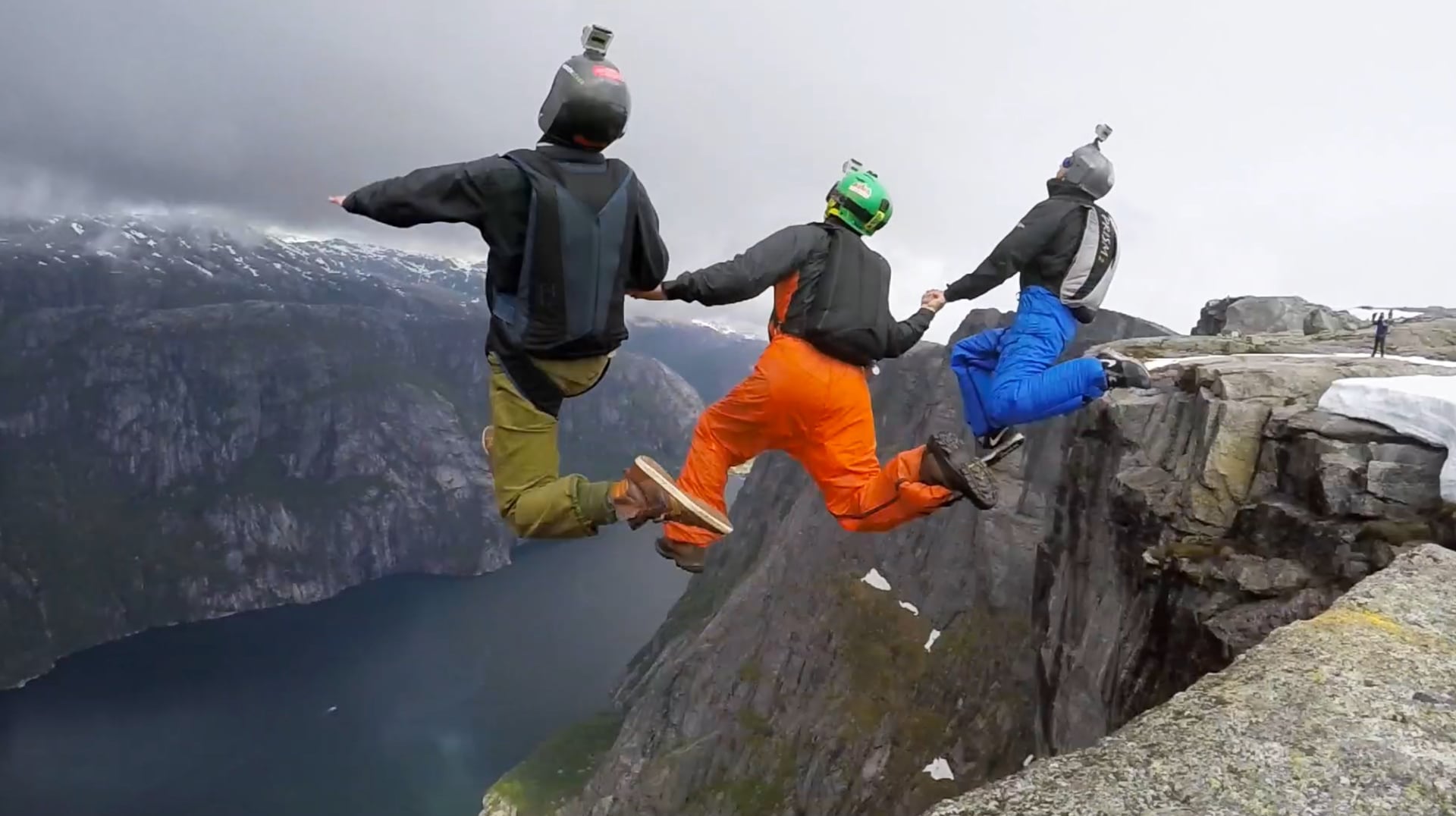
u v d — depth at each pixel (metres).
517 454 5.09
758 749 75.06
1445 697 5.20
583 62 4.73
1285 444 12.06
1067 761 4.80
